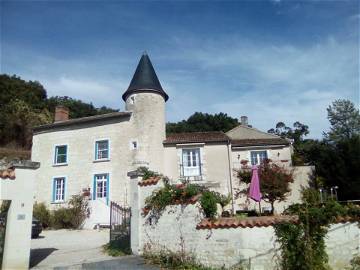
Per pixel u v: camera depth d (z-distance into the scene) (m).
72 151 23.89
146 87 23.50
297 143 48.38
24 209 9.50
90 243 14.09
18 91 48.16
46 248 12.91
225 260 9.48
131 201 11.67
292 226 9.20
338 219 9.15
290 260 8.99
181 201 10.51
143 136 22.55
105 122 23.73
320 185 21.02
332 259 8.98
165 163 22.92
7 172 9.46
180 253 10.09
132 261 10.20
